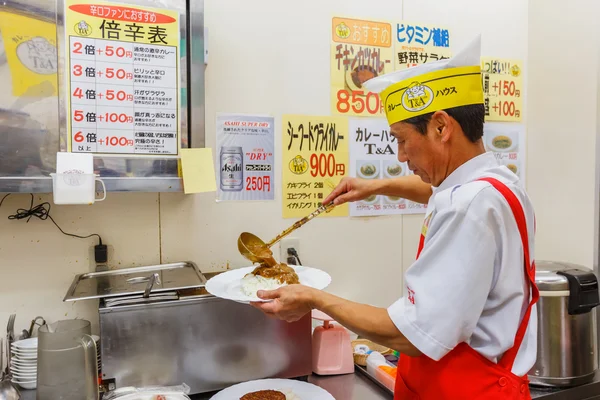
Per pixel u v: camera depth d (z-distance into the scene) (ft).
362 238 6.07
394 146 6.17
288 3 5.54
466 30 6.53
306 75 5.65
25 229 4.62
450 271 2.87
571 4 6.21
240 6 5.31
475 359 3.14
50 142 3.99
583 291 4.66
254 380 4.42
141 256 5.04
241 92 5.34
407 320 2.97
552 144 6.55
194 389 4.26
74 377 3.68
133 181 4.23
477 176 3.21
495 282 3.03
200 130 4.50
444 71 3.13
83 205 4.81
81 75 4.06
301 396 4.13
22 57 3.87
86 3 4.04
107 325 3.95
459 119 3.18
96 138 4.14
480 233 2.85
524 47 6.88
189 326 4.21
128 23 4.19
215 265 5.34
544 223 6.70
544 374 4.70
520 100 6.87
